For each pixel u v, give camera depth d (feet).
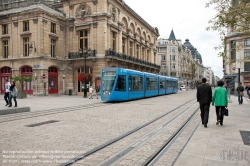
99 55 104.42
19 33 105.50
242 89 58.13
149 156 16.81
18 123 31.09
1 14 108.99
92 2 106.63
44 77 98.99
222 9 33.91
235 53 150.71
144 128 27.76
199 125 28.60
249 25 33.65
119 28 118.11
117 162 15.53
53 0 129.18
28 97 91.35
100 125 29.55
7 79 111.04
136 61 135.03
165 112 42.93
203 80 28.19
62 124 30.27
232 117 35.14
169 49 272.51
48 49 103.86
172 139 22.04
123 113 41.63
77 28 110.93
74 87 111.75
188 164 14.70
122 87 66.64
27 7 102.83
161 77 109.70
